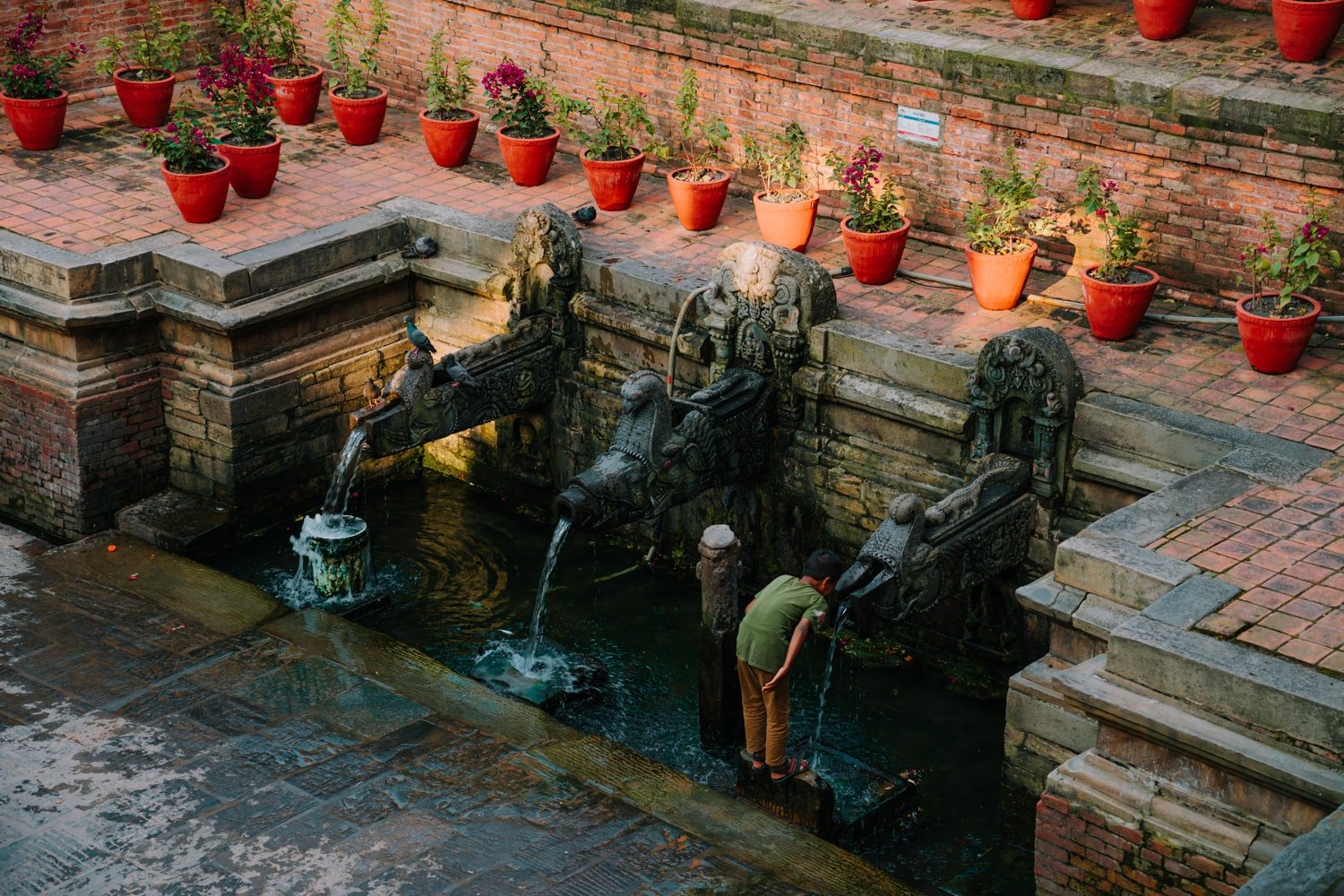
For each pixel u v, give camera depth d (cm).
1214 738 779
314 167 1484
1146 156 1174
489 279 1309
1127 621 826
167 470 1341
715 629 1013
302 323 1306
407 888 876
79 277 1244
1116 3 1346
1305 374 1079
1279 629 814
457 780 971
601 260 1272
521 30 1519
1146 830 816
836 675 1127
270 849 907
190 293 1270
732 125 1405
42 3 1580
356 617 1198
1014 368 1037
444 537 1316
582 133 1402
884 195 1236
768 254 1141
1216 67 1183
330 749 1001
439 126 1456
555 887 879
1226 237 1158
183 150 1334
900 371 1115
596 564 1273
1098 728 859
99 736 1012
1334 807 743
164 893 871
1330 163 1091
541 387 1292
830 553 940
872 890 882
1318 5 1148
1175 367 1092
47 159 1487
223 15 1658
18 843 911
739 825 934
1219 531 915
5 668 1084
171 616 1153
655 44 1423
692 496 1133
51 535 1340
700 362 1216
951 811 998
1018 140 1235
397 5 1606
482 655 1145
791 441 1177
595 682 1115
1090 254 1225
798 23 1323
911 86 1277
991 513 1037
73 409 1261
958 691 1108
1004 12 1342
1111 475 1027
